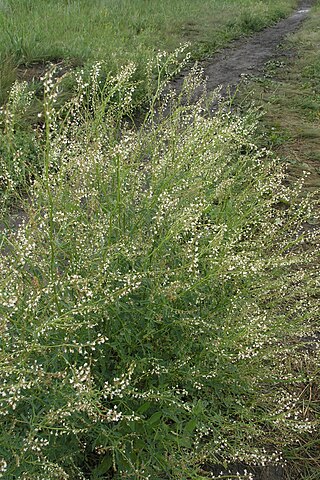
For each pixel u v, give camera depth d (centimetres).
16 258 235
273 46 1258
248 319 278
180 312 249
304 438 295
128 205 281
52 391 225
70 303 235
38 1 1096
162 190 273
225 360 274
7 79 661
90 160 267
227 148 386
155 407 261
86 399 208
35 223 236
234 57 1118
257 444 281
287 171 584
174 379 267
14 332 243
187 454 239
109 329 260
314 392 321
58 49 828
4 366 206
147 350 267
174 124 319
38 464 208
